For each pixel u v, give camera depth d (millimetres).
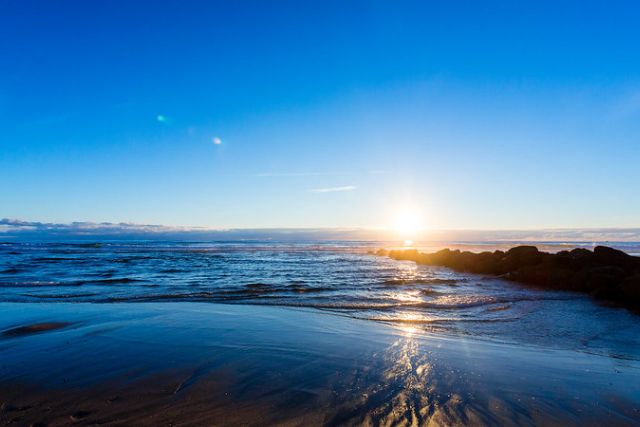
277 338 6262
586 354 6223
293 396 3895
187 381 4281
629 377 4891
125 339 6082
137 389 4055
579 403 3902
